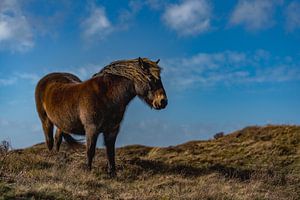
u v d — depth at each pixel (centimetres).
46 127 1491
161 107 1243
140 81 1244
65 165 1338
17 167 1258
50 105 1387
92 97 1262
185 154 1883
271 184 1369
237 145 1962
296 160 1678
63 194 978
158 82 1251
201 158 1720
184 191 1164
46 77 1505
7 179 1045
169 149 2038
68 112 1316
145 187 1206
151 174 1398
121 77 1258
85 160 1455
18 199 901
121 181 1283
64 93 1345
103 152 1773
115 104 1262
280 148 1808
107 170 1354
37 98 1486
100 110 1260
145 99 1265
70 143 1477
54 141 1496
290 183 1391
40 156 1412
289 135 2006
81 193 1002
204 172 1466
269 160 1695
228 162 1691
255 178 1406
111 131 1302
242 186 1286
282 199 1203
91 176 1202
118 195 1063
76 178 1169
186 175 1423
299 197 1265
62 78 1456
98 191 1084
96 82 1279
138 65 1250
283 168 1606
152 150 2095
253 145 1902
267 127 2192
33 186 988
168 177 1351
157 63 1279
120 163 1455
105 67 1282
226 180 1364
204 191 1141
